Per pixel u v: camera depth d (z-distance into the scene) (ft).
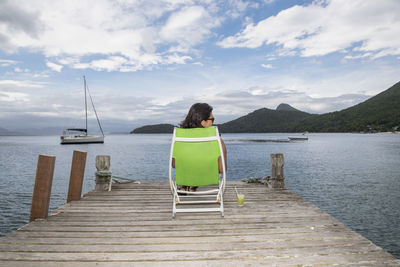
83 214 10.68
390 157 97.35
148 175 57.31
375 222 27.40
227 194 14.42
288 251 7.04
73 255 6.83
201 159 8.92
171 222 9.59
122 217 10.27
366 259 6.55
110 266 6.26
